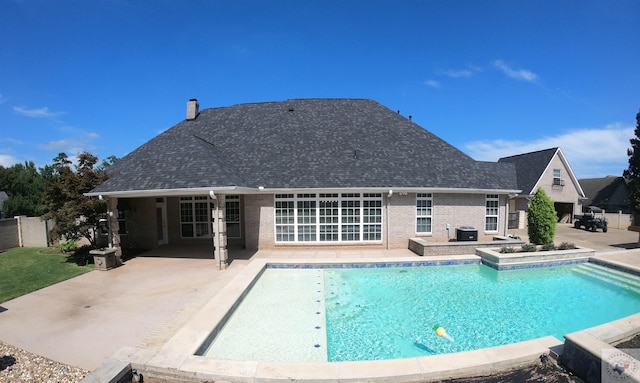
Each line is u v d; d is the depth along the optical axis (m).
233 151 20.22
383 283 13.20
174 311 9.61
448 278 13.95
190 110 24.23
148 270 14.24
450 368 6.14
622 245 21.28
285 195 18.28
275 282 13.17
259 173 18.36
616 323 7.41
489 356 6.57
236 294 10.64
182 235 20.34
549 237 17.64
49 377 6.38
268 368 6.18
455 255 16.48
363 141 21.06
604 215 33.91
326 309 10.51
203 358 6.54
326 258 15.94
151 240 18.78
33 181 53.19
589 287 12.87
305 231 18.36
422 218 19.05
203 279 12.73
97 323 8.83
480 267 15.59
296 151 20.00
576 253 16.23
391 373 5.99
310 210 18.31
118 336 8.09
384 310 10.50
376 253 17.42
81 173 16.09
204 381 6.05
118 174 15.97
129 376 6.30
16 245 21.11
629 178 39.72
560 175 33.06
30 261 16.42
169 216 20.20
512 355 6.59
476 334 8.91
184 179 14.30
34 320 9.05
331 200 18.34
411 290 12.40
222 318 8.85
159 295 10.98
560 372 6.25
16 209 36.19
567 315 10.20
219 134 22.02
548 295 11.95
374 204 18.52
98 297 10.88
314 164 18.95
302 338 8.48
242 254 17.25
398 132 22.45
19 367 6.71
